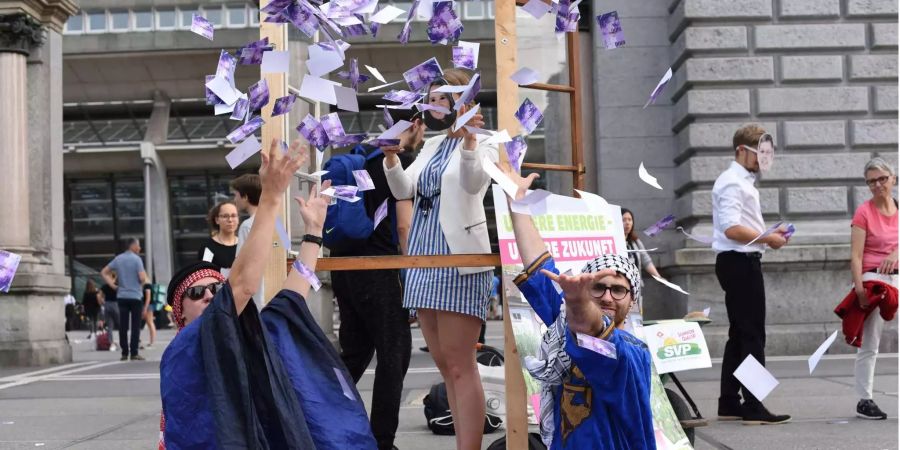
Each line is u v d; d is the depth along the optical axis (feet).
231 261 20.83
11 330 41.91
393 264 12.03
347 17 10.45
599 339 9.00
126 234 145.89
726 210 20.15
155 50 98.78
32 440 18.89
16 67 43.86
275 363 9.37
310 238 10.91
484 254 12.35
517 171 11.61
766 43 39.09
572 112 14.17
